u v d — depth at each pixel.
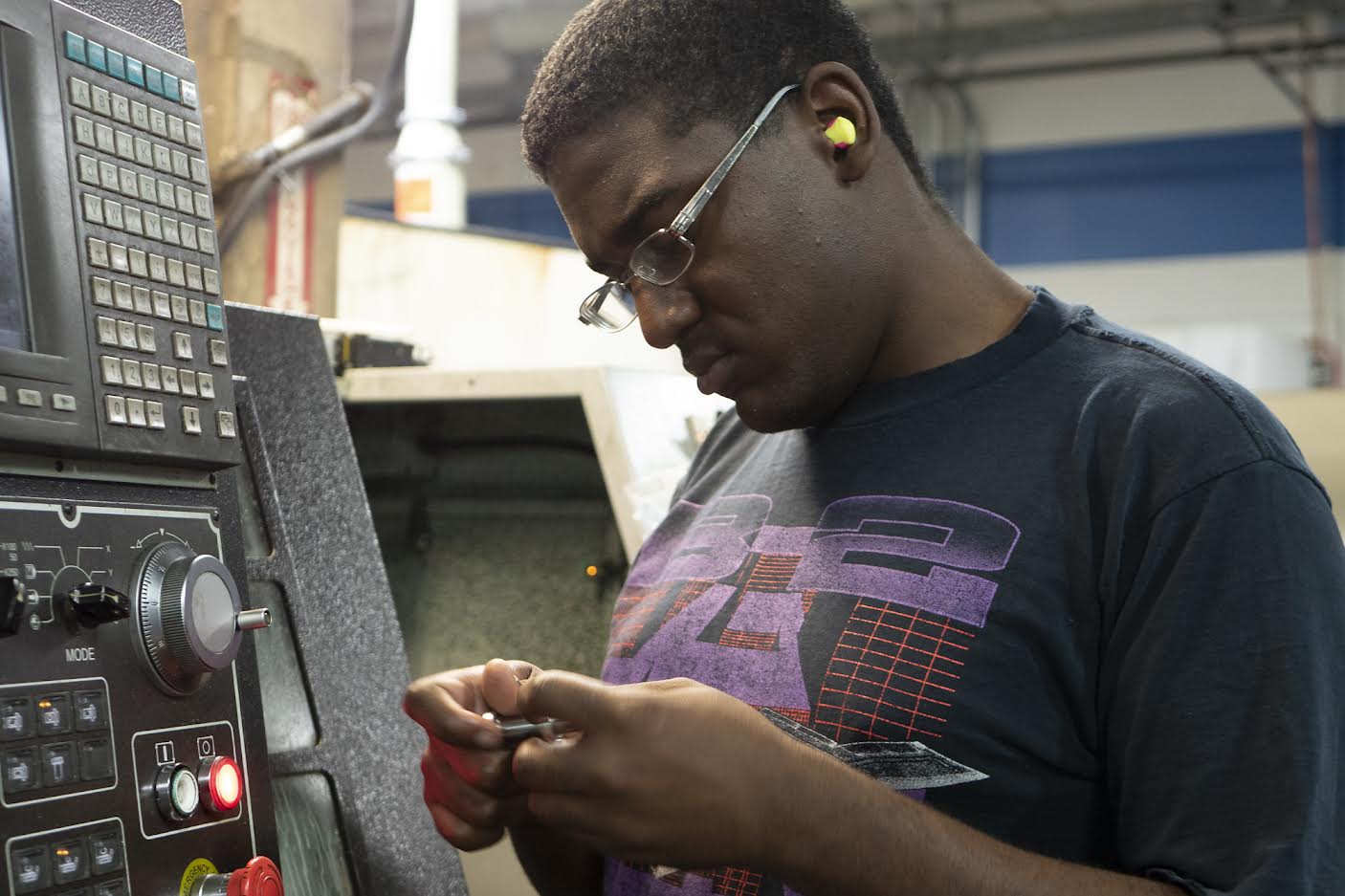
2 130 0.72
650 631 1.05
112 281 0.75
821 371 0.94
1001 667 0.86
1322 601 0.78
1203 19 7.06
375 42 7.47
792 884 0.74
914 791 0.86
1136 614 0.82
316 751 0.97
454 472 1.58
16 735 0.66
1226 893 0.73
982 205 7.99
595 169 0.92
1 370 0.68
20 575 0.68
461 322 1.94
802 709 0.91
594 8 0.97
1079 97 7.80
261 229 1.59
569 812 0.71
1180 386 0.86
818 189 0.92
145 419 0.76
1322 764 0.74
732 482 1.11
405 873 1.00
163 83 0.82
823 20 0.97
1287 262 7.39
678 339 0.95
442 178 2.26
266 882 0.75
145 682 0.75
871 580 0.92
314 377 1.09
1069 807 0.86
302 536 1.02
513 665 0.94
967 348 0.97
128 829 0.71
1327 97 7.34
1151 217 7.68
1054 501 0.88
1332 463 2.45
